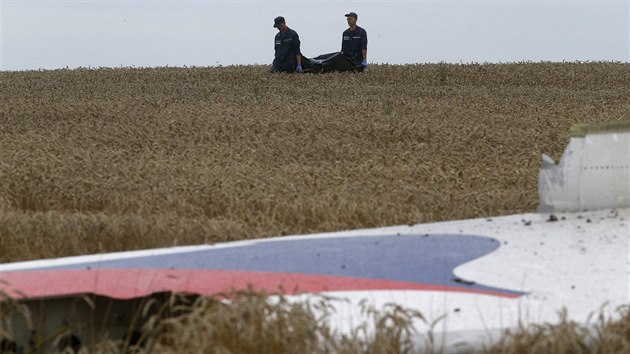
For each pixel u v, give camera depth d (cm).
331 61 13288
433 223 4350
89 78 13025
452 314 3011
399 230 4231
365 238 4066
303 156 6550
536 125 8288
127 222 4400
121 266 3538
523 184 5500
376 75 13100
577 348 2581
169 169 5916
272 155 6681
